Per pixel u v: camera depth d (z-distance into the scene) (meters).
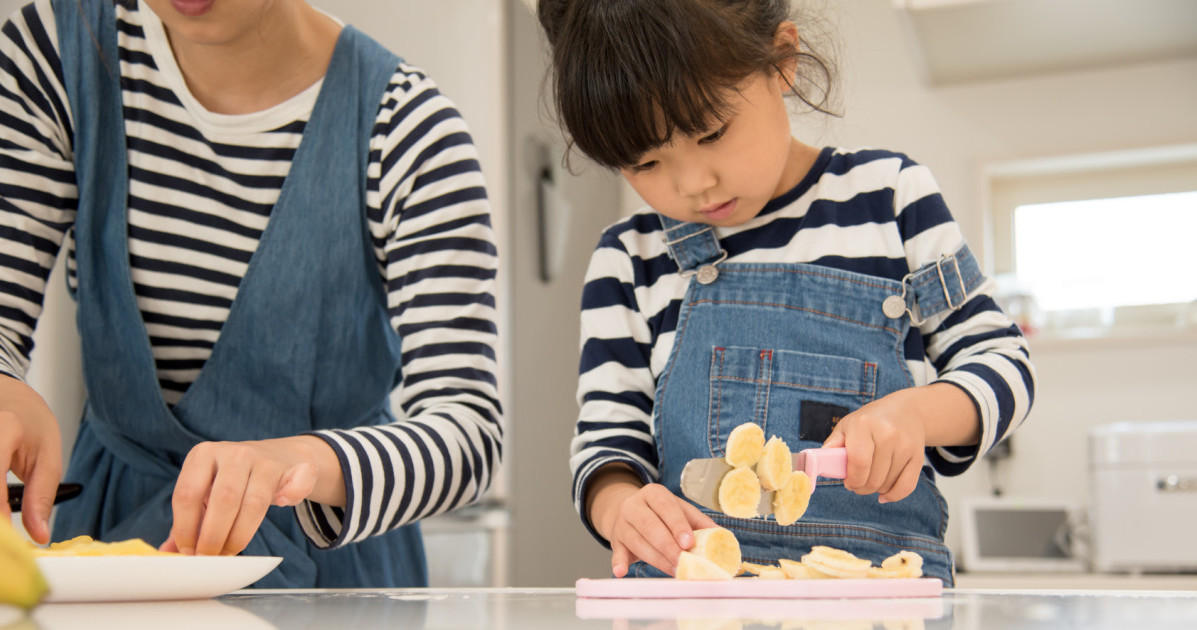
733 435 0.75
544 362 2.07
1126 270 2.51
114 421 0.96
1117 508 2.05
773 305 0.97
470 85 1.86
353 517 0.74
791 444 0.93
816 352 0.95
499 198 1.86
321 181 0.96
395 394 1.63
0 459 0.72
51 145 0.96
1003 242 2.58
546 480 2.06
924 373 0.95
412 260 0.93
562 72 0.91
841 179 1.01
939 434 0.81
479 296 0.93
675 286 1.02
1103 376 2.41
